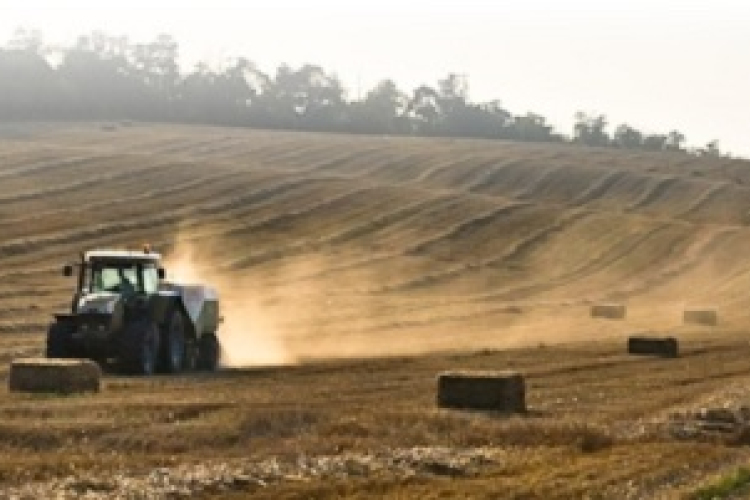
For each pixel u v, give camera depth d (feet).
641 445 139.44
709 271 510.99
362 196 587.27
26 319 304.91
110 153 643.45
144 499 99.04
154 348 200.95
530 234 550.36
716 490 111.04
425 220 555.28
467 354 258.57
